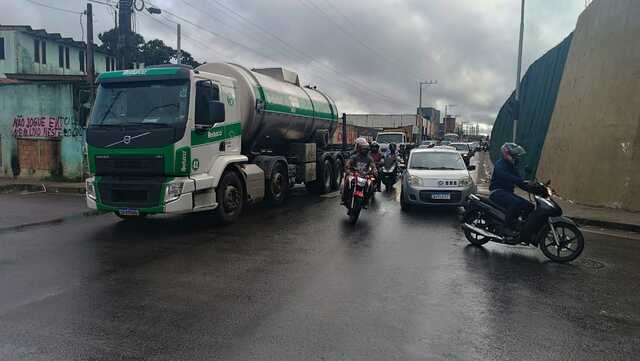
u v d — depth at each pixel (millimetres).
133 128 8469
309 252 7434
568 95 17359
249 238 8445
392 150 17547
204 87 8859
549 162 18438
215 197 9320
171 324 4465
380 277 6117
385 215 11469
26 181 17594
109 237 8422
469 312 4914
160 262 6695
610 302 5309
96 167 8727
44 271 6191
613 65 13273
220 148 9570
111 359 3754
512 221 7680
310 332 4316
